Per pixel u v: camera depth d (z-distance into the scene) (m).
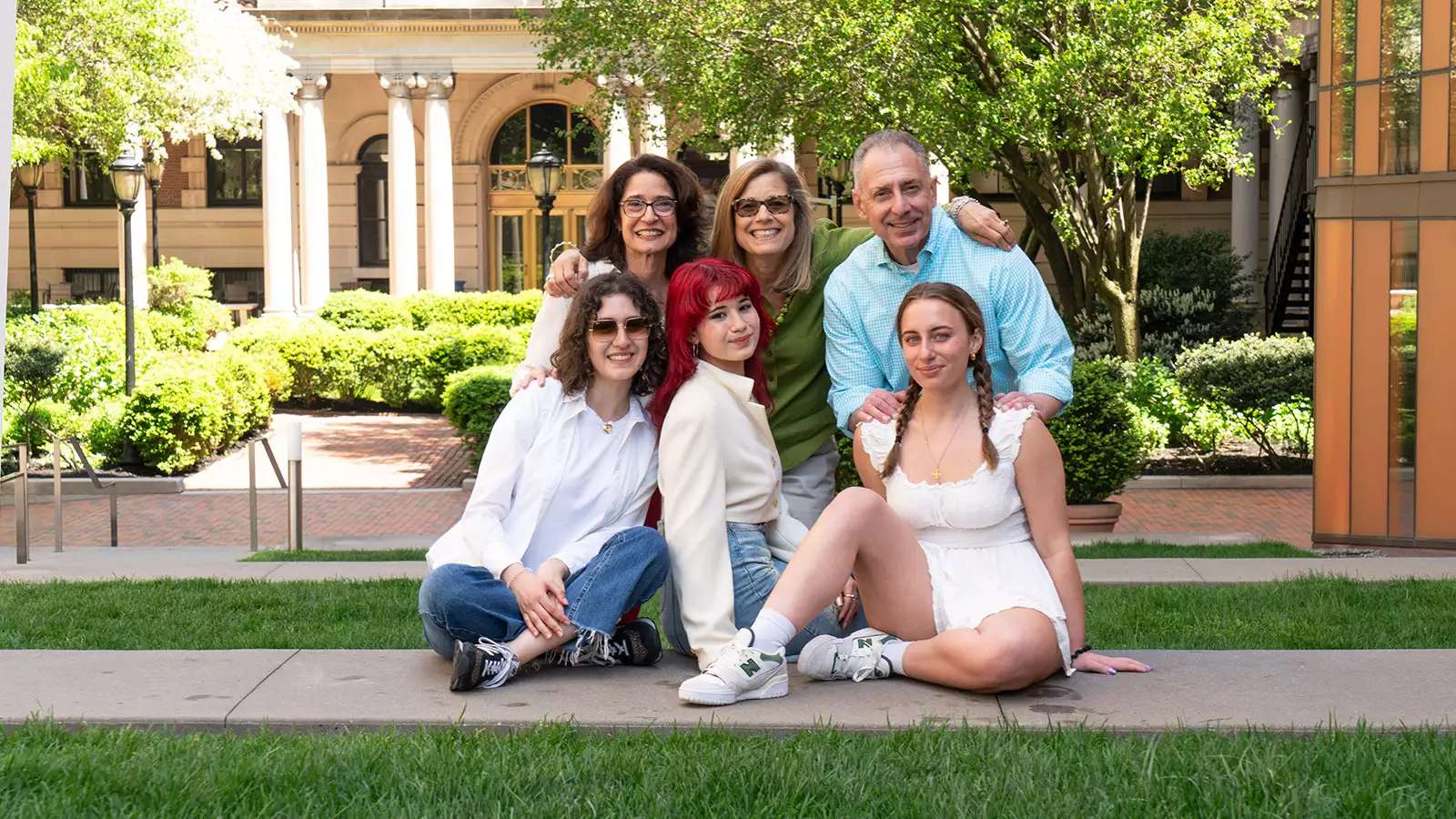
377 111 36.44
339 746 3.84
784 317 5.19
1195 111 16.45
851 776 3.57
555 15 20.83
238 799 3.49
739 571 4.57
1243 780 3.50
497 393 17.39
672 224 4.97
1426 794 3.42
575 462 4.58
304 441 21.92
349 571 9.45
